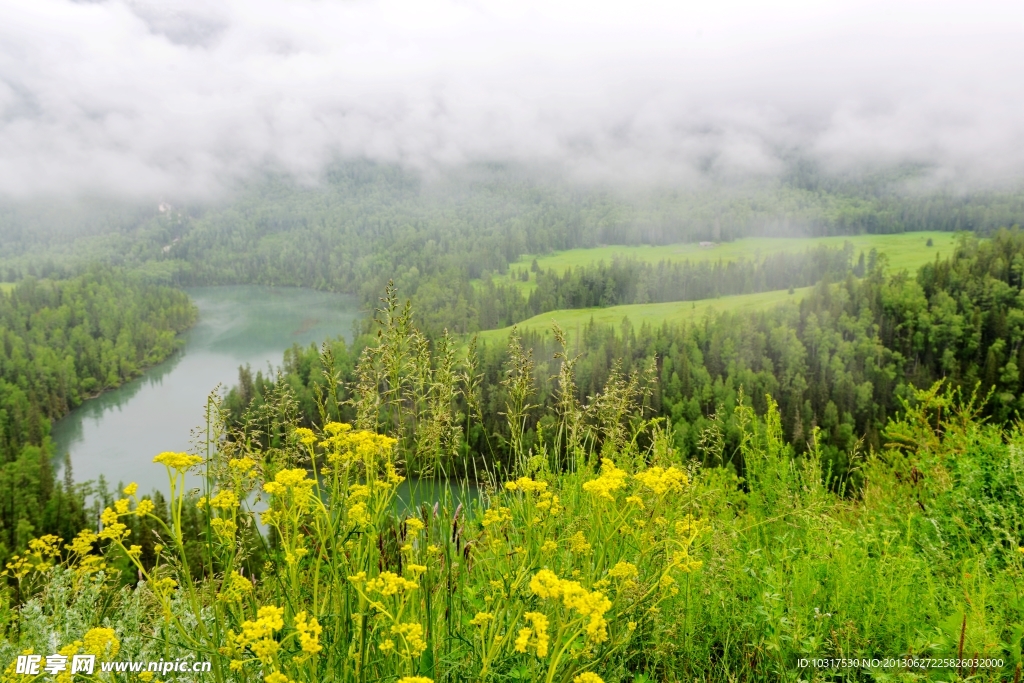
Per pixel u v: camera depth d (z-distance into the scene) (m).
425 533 3.59
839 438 82.62
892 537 4.57
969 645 3.29
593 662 2.84
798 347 123.88
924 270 147.50
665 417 5.28
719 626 3.71
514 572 3.21
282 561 3.17
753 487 6.16
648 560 3.76
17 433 116.12
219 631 2.80
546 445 4.63
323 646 2.83
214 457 3.12
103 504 68.25
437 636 2.98
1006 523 4.58
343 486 3.33
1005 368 96.69
